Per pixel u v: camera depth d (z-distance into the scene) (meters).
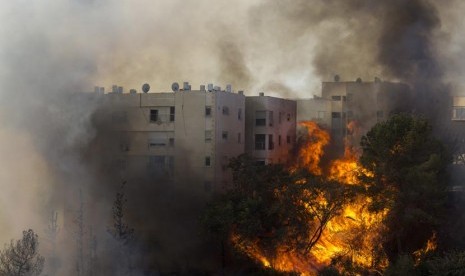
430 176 55.78
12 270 50.25
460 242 60.59
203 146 69.69
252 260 61.31
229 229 59.59
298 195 59.75
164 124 71.19
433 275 51.66
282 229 59.00
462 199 63.75
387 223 57.69
